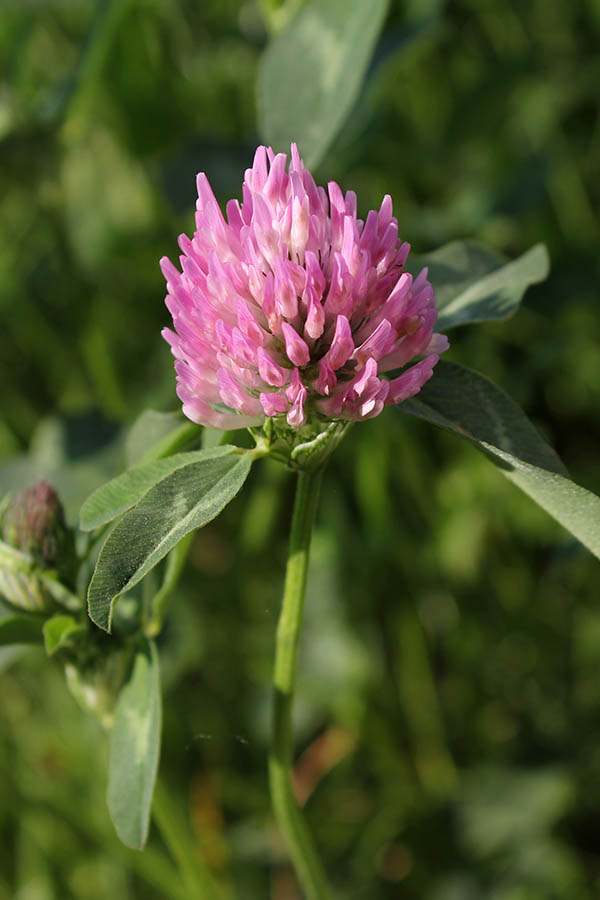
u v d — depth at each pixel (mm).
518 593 436
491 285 290
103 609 253
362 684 424
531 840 387
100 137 495
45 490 286
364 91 392
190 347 256
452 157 475
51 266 500
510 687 430
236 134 499
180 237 260
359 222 257
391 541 435
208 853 405
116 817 277
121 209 500
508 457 260
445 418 271
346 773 427
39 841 397
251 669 438
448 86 500
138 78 471
